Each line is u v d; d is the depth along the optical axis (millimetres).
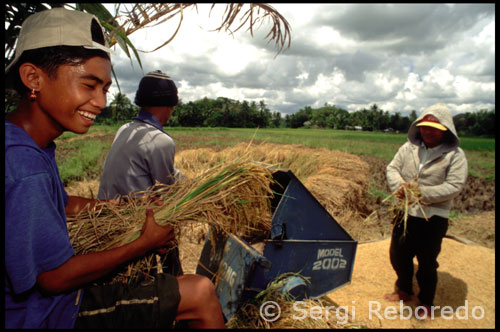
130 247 1436
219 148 21172
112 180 2242
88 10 1563
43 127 1234
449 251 4254
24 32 1176
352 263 2723
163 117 2379
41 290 1164
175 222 1813
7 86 1214
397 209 3148
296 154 6074
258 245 2340
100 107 1276
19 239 1052
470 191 8758
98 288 1364
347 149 25203
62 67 1165
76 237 1695
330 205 4395
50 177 1179
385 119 146000
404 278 3221
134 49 1512
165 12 1430
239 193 2092
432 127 2838
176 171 2518
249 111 118500
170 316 1341
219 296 2127
